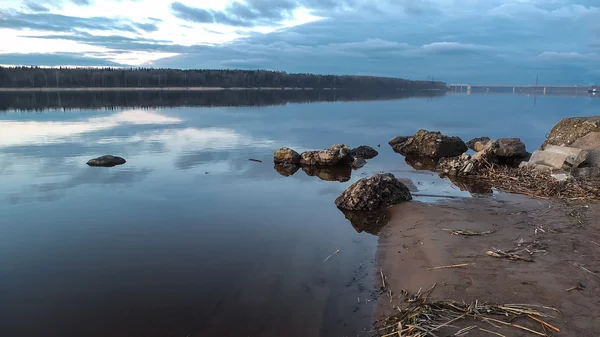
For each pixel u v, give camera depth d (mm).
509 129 29031
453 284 5891
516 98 98250
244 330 5172
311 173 14766
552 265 6301
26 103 58188
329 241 8125
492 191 11539
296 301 5828
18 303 5816
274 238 8281
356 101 71812
